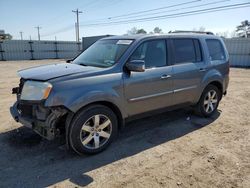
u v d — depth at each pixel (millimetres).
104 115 3746
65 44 37188
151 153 3854
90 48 4957
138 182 3086
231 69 19047
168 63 4570
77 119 3479
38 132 3549
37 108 3529
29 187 2967
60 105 3295
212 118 5594
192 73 4930
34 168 3377
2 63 25547
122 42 4328
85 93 3443
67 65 4246
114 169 3381
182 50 4859
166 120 5375
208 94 5484
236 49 22984
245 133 4723
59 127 3576
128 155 3783
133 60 3871
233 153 3887
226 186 3023
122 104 3920
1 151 3826
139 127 4945
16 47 32781
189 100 5070
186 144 4195
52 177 3174
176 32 5148
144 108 4285
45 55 35594
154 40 4414
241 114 5953
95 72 3672
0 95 7805
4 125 4895
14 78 12391
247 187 3012
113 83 3740
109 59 4113
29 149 3914
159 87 4391
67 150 3902
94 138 3715
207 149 4012
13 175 3207
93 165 3479
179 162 3584
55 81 3348
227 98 7707
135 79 4008
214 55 5559
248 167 3469
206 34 5539
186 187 2994
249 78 13078
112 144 4145
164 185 3027
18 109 3934
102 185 3018
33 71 3900
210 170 3379
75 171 3318
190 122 5289
